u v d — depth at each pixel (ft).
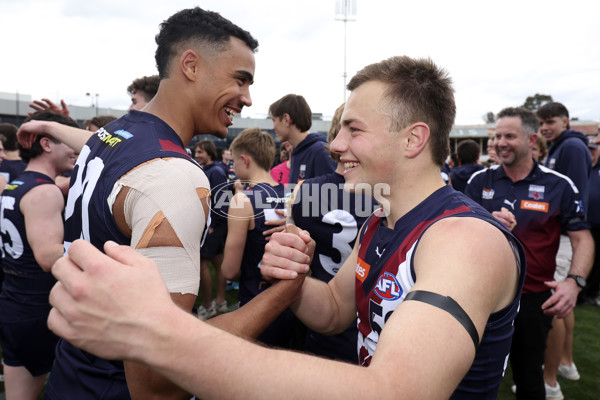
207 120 3.52
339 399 1.33
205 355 1.39
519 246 2.32
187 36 3.25
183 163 2.84
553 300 5.92
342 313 3.79
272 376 1.37
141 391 2.41
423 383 1.42
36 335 5.80
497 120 7.20
